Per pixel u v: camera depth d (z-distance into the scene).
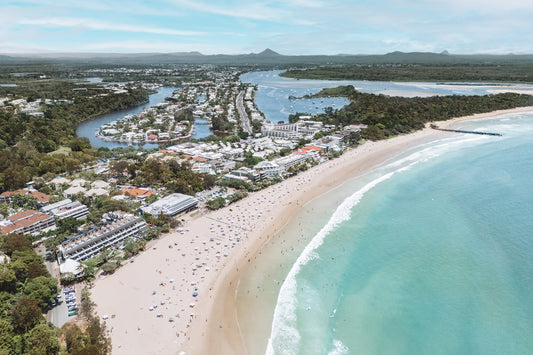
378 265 121.44
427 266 120.06
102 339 85.81
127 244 128.12
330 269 119.38
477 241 133.88
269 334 92.38
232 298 105.12
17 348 81.31
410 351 87.56
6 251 121.19
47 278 104.69
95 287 109.00
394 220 151.62
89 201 170.88
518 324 94.56
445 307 101.56
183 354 85.12
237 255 126.88
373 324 96.19
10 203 169.88
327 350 87.81
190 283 111.31
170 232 143.00
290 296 106.50
